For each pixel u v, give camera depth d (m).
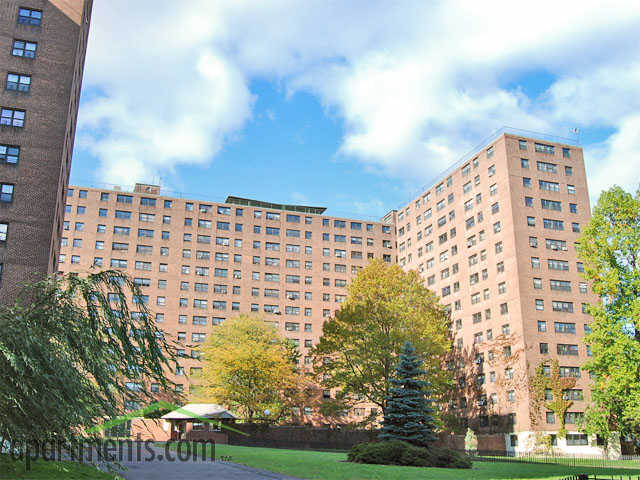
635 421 40.00
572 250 76.06
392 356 53.50
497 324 74.56
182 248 94.00
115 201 92.31
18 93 39.38
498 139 79.50
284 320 96.31
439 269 89.75
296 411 89.06
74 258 87.81
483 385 75.31
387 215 112.69
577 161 80.81
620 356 38.62
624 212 42.97
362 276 57.72
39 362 15.73
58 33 41.59
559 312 72.19
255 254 97.94
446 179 90.69
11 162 37.91
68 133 42.62
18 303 18.39
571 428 66.56
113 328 18.22
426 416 38.16
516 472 27.03
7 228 36.50
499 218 77.19
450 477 23.25
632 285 40.78
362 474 22.92
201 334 90.94
